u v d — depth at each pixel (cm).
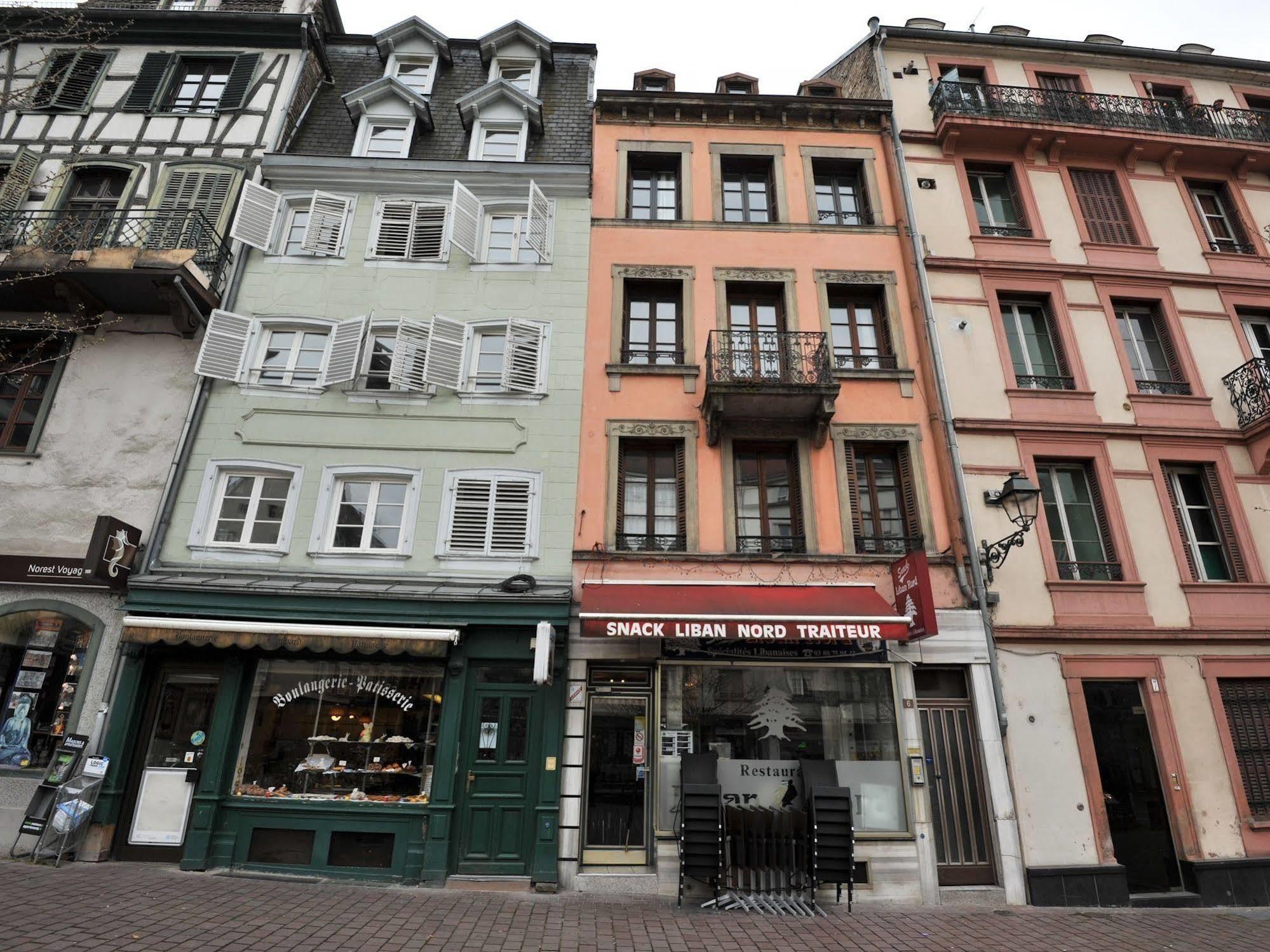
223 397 998
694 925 664
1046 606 923
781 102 1215
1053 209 1187
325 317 1060
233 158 1153
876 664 878
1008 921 714
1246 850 832
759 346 1054
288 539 927
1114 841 841
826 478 985
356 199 1148
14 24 1221
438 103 1325
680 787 806
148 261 955
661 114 1223
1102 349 1086
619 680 879
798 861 748
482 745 841
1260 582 960
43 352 1029
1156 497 998
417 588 884
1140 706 895
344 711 867
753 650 875
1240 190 1247
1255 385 1027
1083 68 1327
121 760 819
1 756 838
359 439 984
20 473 948
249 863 801
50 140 1159
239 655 864
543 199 1116
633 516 984
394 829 809
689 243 1131
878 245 1142
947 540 956
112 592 883
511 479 966
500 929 627
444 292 1082
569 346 1048
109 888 677
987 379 1049
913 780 835
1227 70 1341
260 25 1250
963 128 1189
